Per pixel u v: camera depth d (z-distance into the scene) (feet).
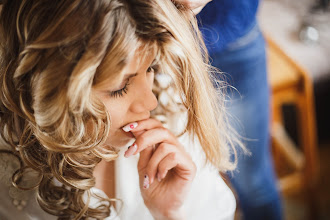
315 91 6.37
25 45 2.27
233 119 4.78
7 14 2.34
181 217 3.24
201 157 3.53
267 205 5.49
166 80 3.29
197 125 3.09
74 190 2.96
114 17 2.19
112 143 3.00
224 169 3.61
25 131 2.71
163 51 2.55
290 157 6.23
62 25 2.16
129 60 2.29
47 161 2.81
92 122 2.55
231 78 4.51
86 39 2.18
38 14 2.19
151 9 2.29
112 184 3.43
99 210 3.14
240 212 5.48
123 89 2.57
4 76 2.46
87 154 2.84
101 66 2.27
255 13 4.24
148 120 2.97
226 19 3.98
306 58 6.16
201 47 3.22
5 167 3.01
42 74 2.27
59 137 2.50
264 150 5.24
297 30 6.27
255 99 4.81
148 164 3.01
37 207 3.06
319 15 6.33
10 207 3.05
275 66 5.48
